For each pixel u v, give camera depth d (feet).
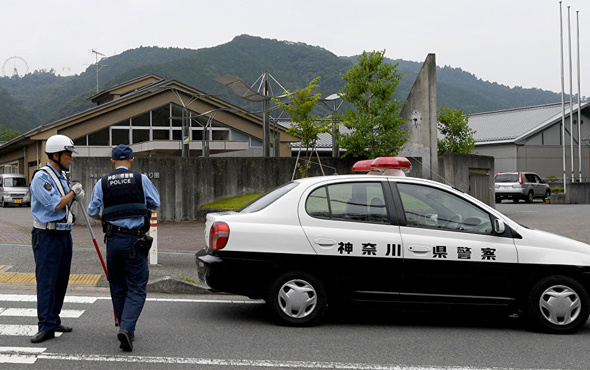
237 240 19.76
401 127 68.39
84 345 17.42
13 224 59.06
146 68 437.17
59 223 17.75
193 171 63.00
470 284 19.98
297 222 20.11
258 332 19.35
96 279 28.12
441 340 18.99
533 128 147.84
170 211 62.18
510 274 20.03
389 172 27.76
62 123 109.29
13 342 17.62
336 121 73.10
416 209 20.51
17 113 453.58
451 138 115.34
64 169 18.12
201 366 15.61
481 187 72.13
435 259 19.90
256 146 127.34
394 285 19.86
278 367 15.66
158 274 29.63
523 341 19.11
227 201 63.41
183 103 110.83
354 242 19.89
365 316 22.47
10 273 28.96
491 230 20.43
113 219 17.12
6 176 106.32
